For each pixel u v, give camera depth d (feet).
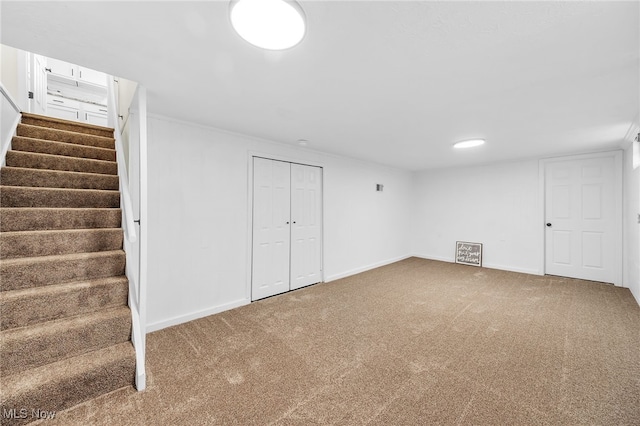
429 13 4.00
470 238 17.94
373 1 3.73
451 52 5.07
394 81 6.26
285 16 3.99
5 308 5.32
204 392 5.73
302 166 13.30
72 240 6.92
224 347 7.59
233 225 10.63
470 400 5.49
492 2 3.77
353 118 8.84
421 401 5.47
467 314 9.88
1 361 4.90
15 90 9.71
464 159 15.85
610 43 4.72
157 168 8.80
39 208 7.10
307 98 7.29
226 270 10.43
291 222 12.82
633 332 8.32
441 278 14.82
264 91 6.86
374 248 17.44
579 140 11.39
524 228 15.67
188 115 8.72
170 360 6.92
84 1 3.76
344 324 9.09
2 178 7.38
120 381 5.71
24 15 4.07
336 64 5.53
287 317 9.68
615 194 12.87
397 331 8.56
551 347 7.51
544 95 6.97
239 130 10.32
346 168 15.51
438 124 9.39
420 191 20.53
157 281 8.77
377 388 5.87
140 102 6.50
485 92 6.81
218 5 3.88
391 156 15.11
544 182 14.99
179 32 4.51
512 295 11.91
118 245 7.52
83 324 5.70
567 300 11.17
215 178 10.12
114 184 9.12
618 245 12.79
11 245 6.20
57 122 10.37
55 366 5.28
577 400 5.44
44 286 6.11
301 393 5.72
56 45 4.90
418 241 20.63
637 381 6.00
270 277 11.94
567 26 4.27
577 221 14.06
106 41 4.78
